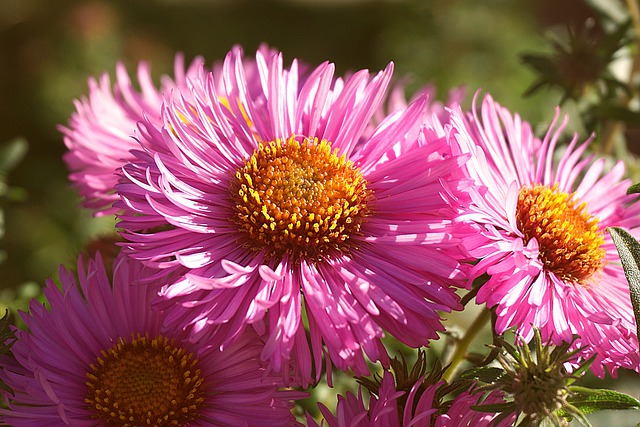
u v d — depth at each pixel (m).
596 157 0.26
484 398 0.20
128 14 0.71
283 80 0.22
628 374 0.25
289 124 0.22
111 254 0.23
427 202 0.20
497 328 0.19
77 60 0.56
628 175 0.27
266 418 0.20
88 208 0.23
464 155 0.20
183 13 0.76
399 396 0.20
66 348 0.21
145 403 0.20
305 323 0.23
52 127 0.53
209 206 0.21
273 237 0.21
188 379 0.20
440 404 0.20
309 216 0.21
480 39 0.55
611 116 0.26
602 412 0.24
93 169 0.23
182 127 0.21
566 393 0.19
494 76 0.53
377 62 0.60
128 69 0.56
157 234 0.20
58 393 0.20
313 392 0.23
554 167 0.25
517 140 0.22
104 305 0.21
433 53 0.55
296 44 0.72
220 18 0.76
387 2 0.64
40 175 0.47
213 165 0.21
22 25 0.58
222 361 0.21
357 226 0.21
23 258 0.41
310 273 0.20
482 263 0.20
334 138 0.22
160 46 0.61
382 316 0.20
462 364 0.23
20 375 0.20
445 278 0.20
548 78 0.26
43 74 0.55
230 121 0.22
